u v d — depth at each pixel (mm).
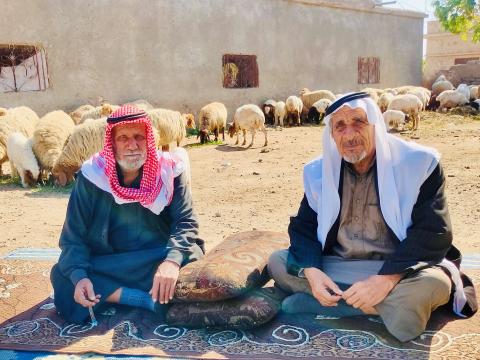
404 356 2404
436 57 31172
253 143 12742
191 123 14336
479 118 17109
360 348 2498
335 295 2574
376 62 24109
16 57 14359
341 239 2777
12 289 3555
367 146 2568
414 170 2576
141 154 2816
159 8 15688
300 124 17547
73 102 14203
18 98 13133
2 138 8797
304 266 2719
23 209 6676
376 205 2654
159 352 2529
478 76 25156
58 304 2971
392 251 2705
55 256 4379
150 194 2914
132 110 2822
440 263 2631
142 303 2975
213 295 2662
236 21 17797
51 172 8289
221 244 3348
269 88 19234
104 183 2904
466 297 2775
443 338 2570
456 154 9742
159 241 3121
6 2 12852
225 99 17734
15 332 2848
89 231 3033
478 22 16938
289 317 2871
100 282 2979
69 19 13906
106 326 2857
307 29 20359
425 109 21281
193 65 16719
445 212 2566
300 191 7195
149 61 15656
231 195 7133
